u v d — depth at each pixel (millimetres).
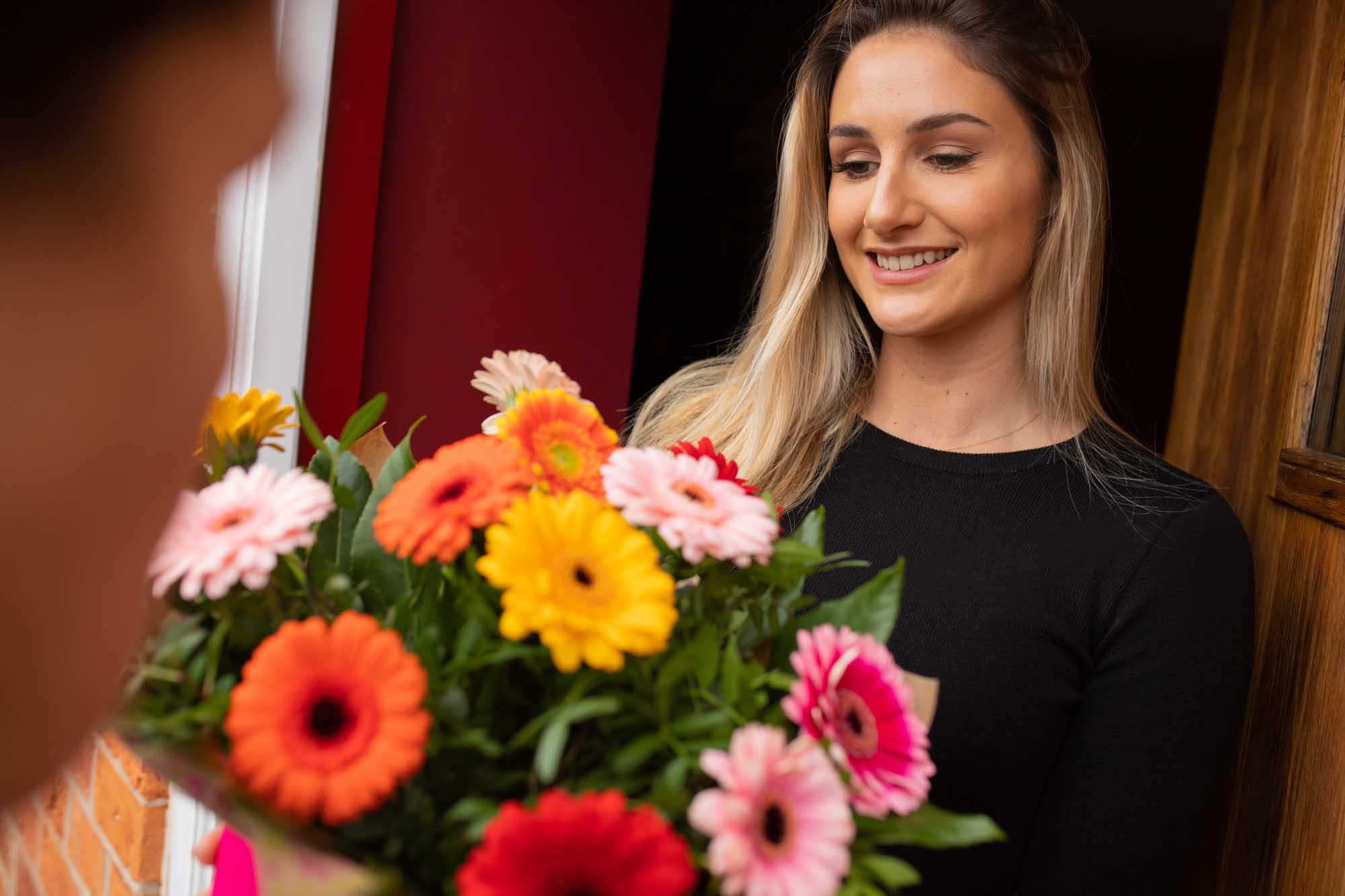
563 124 2062
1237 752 1301
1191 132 3822
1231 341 1520
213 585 508
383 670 458
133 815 1618
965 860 1018
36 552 218
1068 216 1128
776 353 1274
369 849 488
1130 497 1083
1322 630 1122
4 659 219
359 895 444
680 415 1402
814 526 680
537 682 556
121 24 217
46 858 1961
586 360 2143
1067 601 1044
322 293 1845
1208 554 1052
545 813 422
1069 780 1039
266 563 512
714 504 567
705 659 538
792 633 626
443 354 2021
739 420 1324
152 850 1609
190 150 228
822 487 1230
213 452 650
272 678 453
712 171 3848
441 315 2012
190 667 523
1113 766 1017
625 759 505
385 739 445
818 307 1284
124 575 231
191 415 236
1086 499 1091
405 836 485
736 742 465
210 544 524
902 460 1185
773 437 1263
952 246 1101
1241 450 1435
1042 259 1145
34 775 231
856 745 538
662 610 495
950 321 1122
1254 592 1090
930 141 1083
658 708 525
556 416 635
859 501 1184
